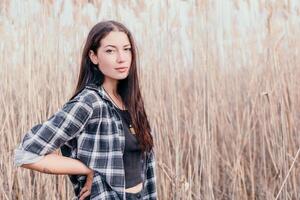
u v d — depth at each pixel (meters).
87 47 1.54
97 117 1.45
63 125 1.39
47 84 3.44
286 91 3.52
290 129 3.39
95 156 1.43
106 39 1.50
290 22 3.73
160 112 3.45
